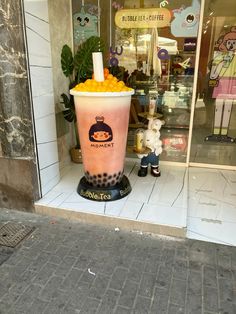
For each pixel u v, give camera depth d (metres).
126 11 3.28
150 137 3.16
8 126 2.45
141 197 2.80
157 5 3.18
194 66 3.30
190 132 3.57
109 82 2.45
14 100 2.38
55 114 3.18
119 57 3.49
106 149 2.54
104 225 2.47
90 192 2.73
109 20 3.36
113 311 1.62
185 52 3.28
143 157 3.23
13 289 1.77
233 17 3.08
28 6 2.27
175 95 3.48
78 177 3.29
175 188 3.02
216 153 3.69
